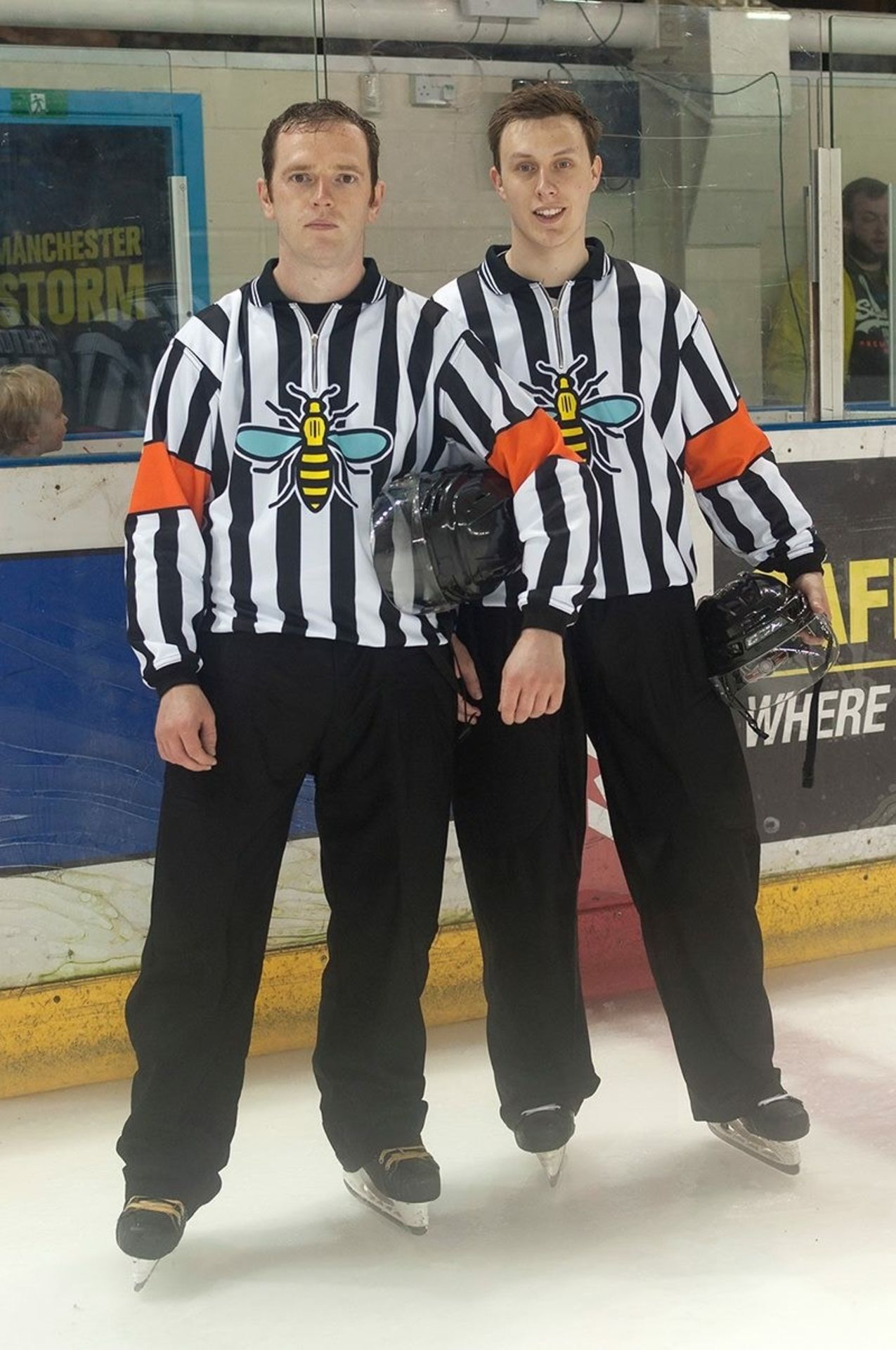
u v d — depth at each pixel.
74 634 2.67
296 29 2.73
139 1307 1.99
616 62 2.89
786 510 2.32
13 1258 2.13
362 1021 2.15
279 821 2.09
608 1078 2.70
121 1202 2.30
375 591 2.06
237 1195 2.31
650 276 2.28
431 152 2.83
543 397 2.24
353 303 2.07
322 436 2.06
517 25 2.83
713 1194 2.26
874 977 3.16
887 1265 2.04
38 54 2.59
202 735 2.04
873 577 3.24
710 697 2.29
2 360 2.66
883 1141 2.42
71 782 2.69
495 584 2.09
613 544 2.23
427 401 2.10
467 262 2.90
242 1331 1.93
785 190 3.06
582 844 2.32
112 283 2.71
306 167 2.01
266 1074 2.77
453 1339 1.89
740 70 2.96
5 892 2.66
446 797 2.13
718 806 2.28
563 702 2.24
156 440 2.06
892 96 3.11
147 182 2.70
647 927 2.36
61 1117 2.61
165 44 2.66
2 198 2.61
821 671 2.35
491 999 2.31
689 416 2.31
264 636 2.05
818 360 3.18
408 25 2.78
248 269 2.79
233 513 2.07
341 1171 2.39
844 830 3.27
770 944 3.21
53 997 2.71
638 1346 1.86
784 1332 1.88
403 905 2.11
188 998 2.05
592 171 2.23
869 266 3.19
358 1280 2.05
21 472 2.61
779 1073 2.37
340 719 2.06
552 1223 2.19
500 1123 2.54
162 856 2.08
